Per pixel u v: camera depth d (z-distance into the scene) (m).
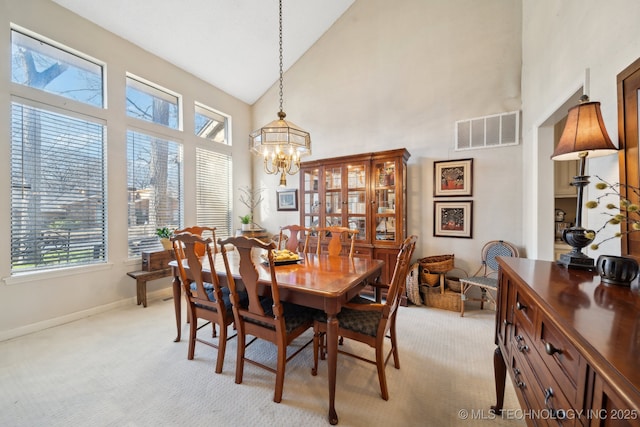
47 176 2.54
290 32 3.81
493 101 3.05
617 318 0.66
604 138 1.13
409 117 3.50
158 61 3.43
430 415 1.44
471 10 3.14
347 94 3.93
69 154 2.68
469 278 2.86
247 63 4.04
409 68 3.50
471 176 3.13
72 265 2.70
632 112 1.17
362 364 1.93
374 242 3.29
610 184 1.36
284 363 1.56
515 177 2.94
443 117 3.30
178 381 1.73
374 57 3.72
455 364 1.91
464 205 3.18
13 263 2.36
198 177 4.00
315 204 3.75
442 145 3.31
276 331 1.57
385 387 1.55
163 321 2.66
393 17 3.59
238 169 4.64
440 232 3.31
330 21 3.96
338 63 3.99
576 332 0.60
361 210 3.39
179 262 1.97
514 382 1.09
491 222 3.05
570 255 1.20
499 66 3.02
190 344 1.98
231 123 4.51
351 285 1.57
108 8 2.75
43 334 2.37
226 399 1.56
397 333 2.40
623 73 1.21
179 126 3.75
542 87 2.31
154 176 3.43
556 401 0.71
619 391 0.43
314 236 3.71
